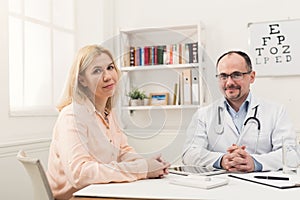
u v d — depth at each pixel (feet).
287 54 11.07
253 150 7.27
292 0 11.07
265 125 7.41
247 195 4.04
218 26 11.60
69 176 4.96
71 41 11.87
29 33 10.10
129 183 4.79
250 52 11.32
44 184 4.77
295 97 11.04
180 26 11.25
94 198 4.12
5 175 8.13
